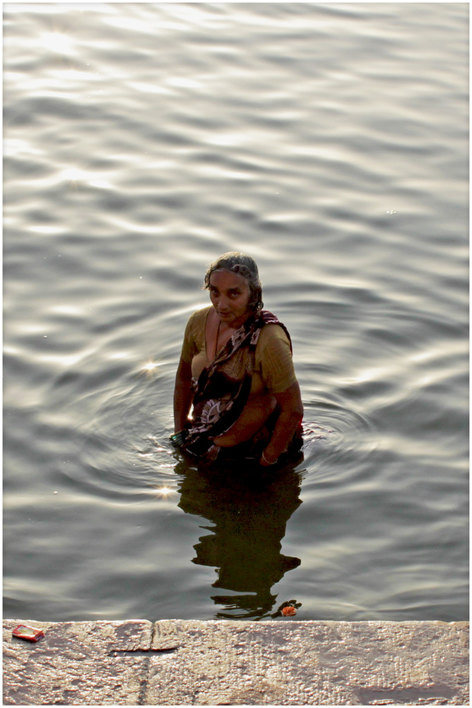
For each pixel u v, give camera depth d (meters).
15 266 7.09
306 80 10.29
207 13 12.08
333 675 3.30
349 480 5.02
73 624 3.56
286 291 6.88
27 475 5.06
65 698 3.21
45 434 5.38
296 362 6.08
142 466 5.14
